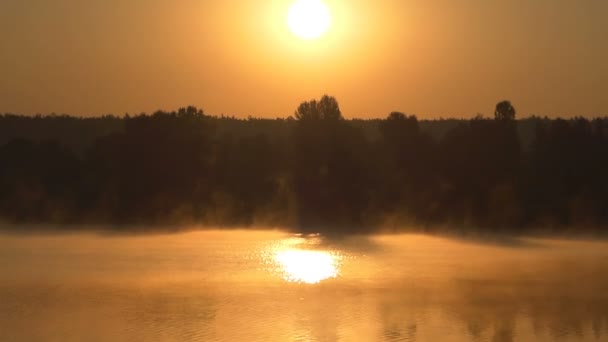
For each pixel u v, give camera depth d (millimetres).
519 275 63219
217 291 55781
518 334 43281
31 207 105188
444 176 106062
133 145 109125
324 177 107625
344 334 43156
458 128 109000
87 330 43750
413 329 44094
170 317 46906
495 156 104688
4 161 108062
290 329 44031
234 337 42375
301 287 57688
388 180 107875
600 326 44969
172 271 65500
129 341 41281
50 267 67562
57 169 107688
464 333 43406
